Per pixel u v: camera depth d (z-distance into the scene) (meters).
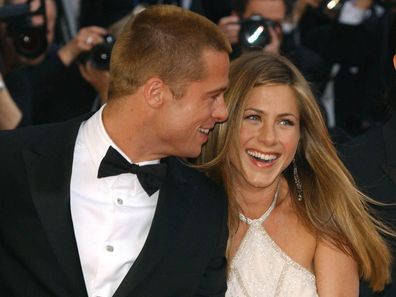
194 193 7.60
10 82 10.95
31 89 11.29
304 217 8.03
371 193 8.12
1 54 11.16
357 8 12.62
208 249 7.47
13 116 10.44
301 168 8.13
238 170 7.95
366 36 12.48
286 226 8.11
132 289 7.15
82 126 7.57
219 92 7.24
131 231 7.35
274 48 10.75
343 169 8.06
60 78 11.33
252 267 8.05
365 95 12.39
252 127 7.80
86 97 11.41
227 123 7.84
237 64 7.88
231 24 10.65
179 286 7.36
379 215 8.11
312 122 7.97
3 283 7.20
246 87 7.75
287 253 8.05
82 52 11.09
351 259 8.02
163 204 7.41
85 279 7.19
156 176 7.35
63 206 7.18
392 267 8.11
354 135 12.55
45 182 7.24
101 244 7.23
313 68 11.96
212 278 7.59
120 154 7.28
